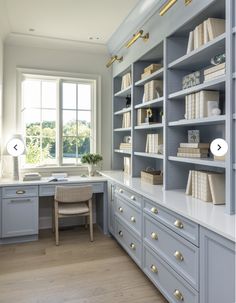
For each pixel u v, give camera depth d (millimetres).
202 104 2105
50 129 4105
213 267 1516
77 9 2986
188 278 1758
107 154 4328
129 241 2846
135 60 3303
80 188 3346
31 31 3576
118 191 3205
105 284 2396
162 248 2131
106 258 2938
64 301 2137
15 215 3336
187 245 1767
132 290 2303
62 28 3486
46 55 3969
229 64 1707
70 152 4191
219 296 1466
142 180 3137
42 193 3455
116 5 2898
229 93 1709
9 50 3787
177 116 2574
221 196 1987
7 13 3076
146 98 3117
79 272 2613
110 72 4309
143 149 3463
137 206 2611
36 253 3057
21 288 2320
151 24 2811
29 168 3902
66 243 3365
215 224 1512
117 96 4219
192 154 2299
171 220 1988
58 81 4078
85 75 4156
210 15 2082
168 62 2508
